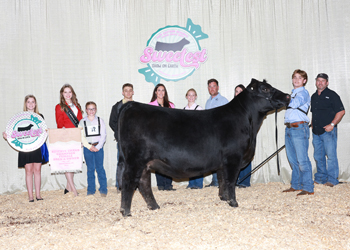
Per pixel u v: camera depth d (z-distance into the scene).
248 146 3.98
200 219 3.41
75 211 4.25
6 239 3.03
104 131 5.35
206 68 6.36
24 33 5.96
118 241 2.86
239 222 3.29
